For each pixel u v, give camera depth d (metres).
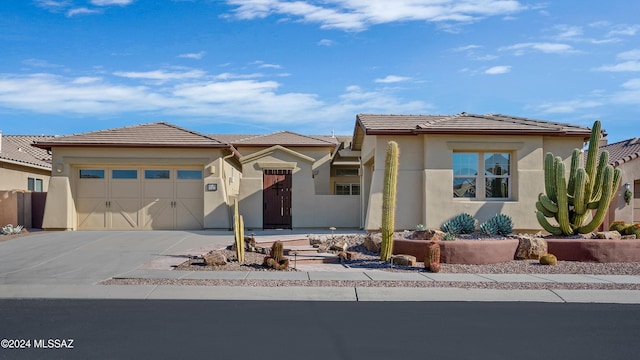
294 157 22.67
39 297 9.92
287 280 11.59
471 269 13.50
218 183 21.58
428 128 19.12
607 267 13.94
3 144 27.77
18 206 21.86
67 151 21.25
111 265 13.13
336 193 32.09
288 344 6.89
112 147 21.27
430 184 19.27
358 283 11.38
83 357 6.29
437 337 7.29
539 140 19.47
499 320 8.36
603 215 15.61
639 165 24.45
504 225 16.44
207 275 11.98
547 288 11.14
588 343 7.03
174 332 7.45
